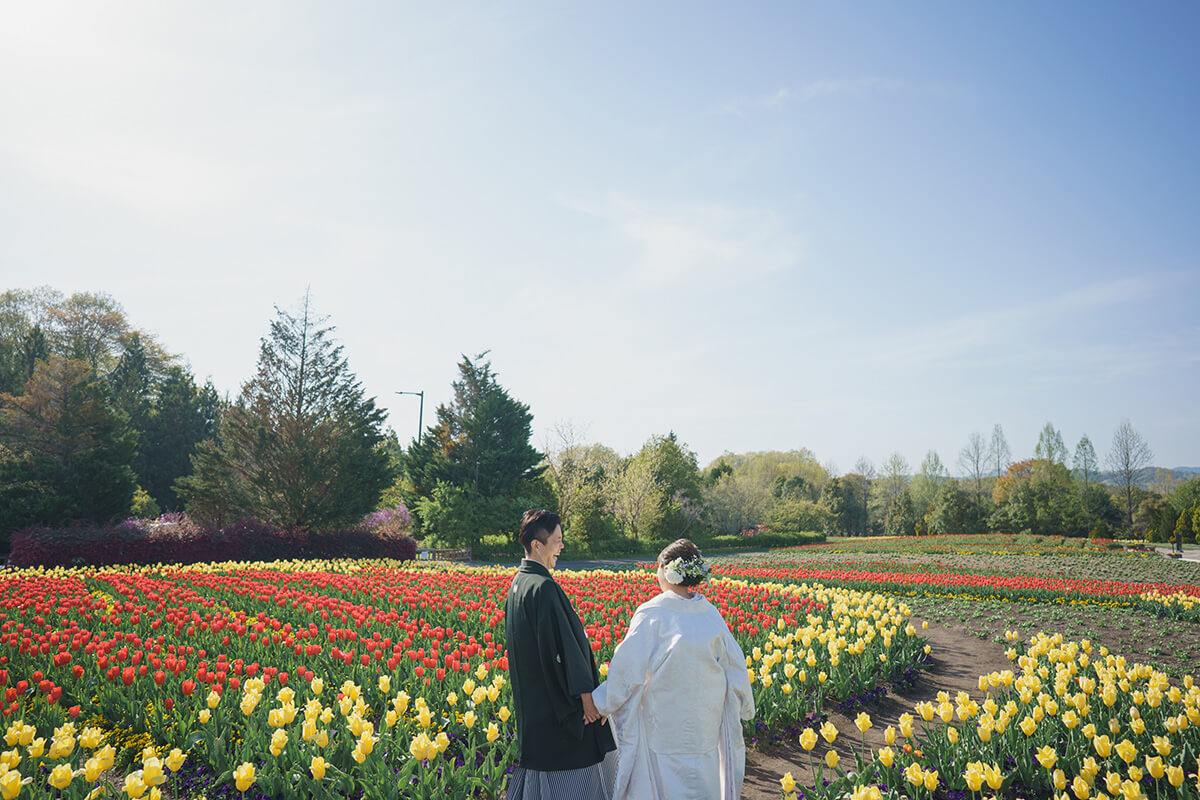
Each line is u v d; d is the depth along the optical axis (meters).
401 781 4.46
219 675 5.97
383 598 12.08
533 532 4.10
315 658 7.37
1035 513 63.53
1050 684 6.72
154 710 5.70
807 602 12.50
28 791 3.90
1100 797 4.09
